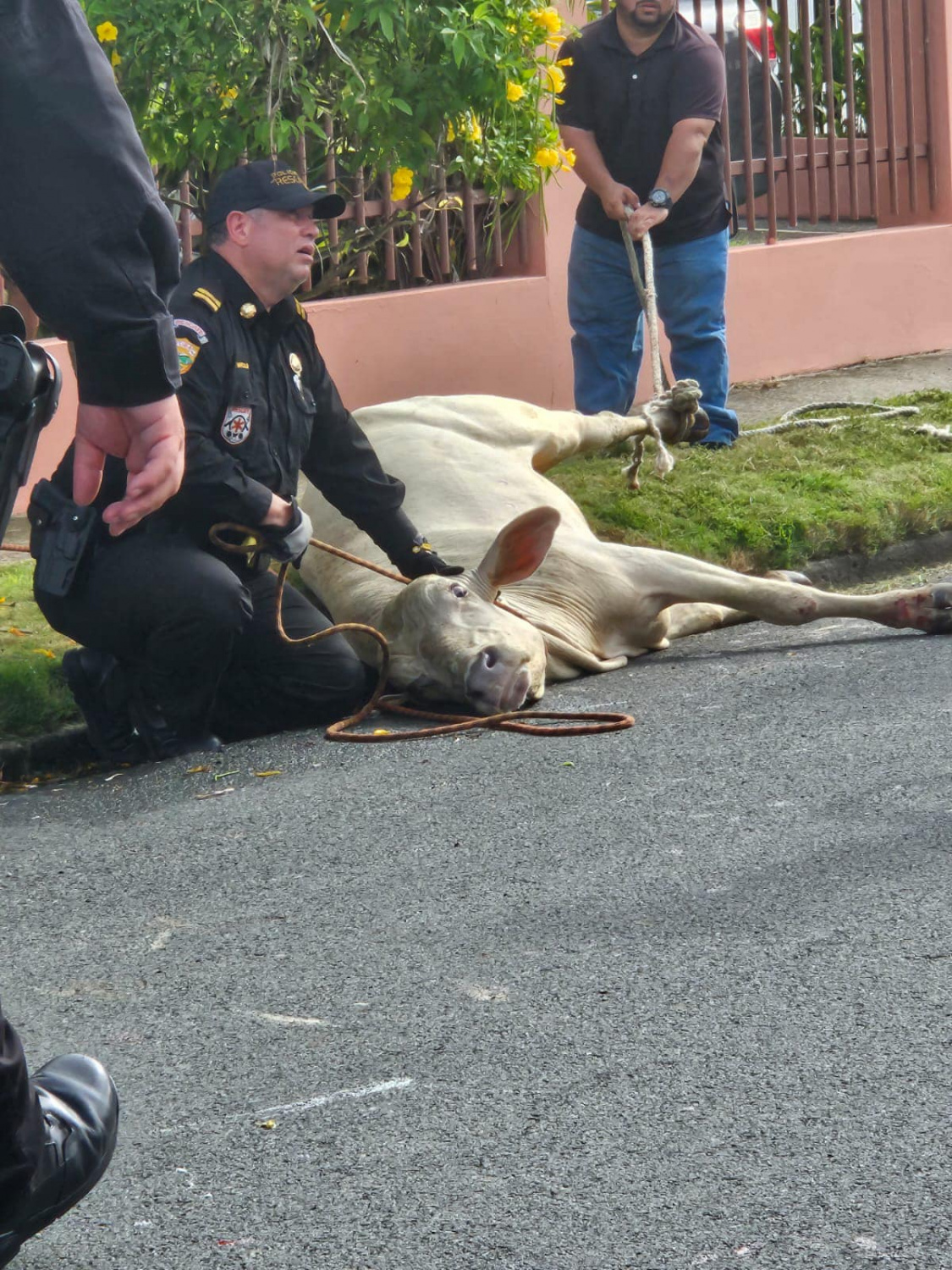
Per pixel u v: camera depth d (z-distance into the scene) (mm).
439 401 6738
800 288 10375
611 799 4379
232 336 5156
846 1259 2406
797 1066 2959
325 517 6293
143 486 2395
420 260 9125
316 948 3607
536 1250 2479
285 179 5172
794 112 11617
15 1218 2256
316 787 4727
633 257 7922
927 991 3193
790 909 3598
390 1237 2537
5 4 2225
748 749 4672
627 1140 2758
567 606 5699
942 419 8680
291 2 7402
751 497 7176
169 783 4934
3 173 2244
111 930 3812
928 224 11195
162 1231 2598
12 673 5625
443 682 5227
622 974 3361
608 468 7773
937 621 5734
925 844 3887
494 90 7785
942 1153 2658
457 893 3840
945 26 11000
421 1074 3031
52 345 7984
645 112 7988
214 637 5082
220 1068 3117
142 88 7598
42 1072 2477
